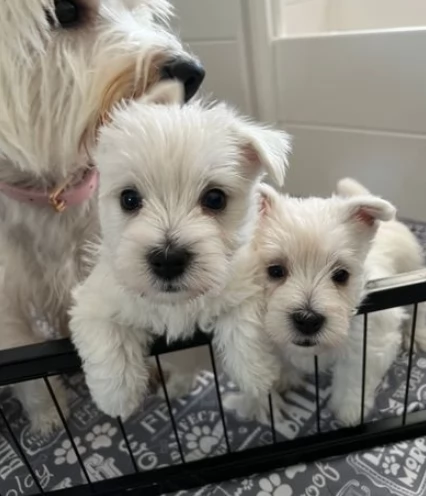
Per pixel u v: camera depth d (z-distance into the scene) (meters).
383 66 0.46
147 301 0.22
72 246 0.32
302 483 0.29
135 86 0.27
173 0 0.53
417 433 0.31
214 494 0.29
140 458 0.32
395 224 0.36
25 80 0.26
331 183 0.54
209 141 0.19
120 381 0.24
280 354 0.30
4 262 0.31
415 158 0.48
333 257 0.25
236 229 0.21
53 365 0.24
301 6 0.53
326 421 0.32
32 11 0.25
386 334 0.30
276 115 0.54
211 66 0.55
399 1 0.53
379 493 0.29
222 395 0.35
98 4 0.28
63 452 0.33
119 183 0.20
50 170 0.29
